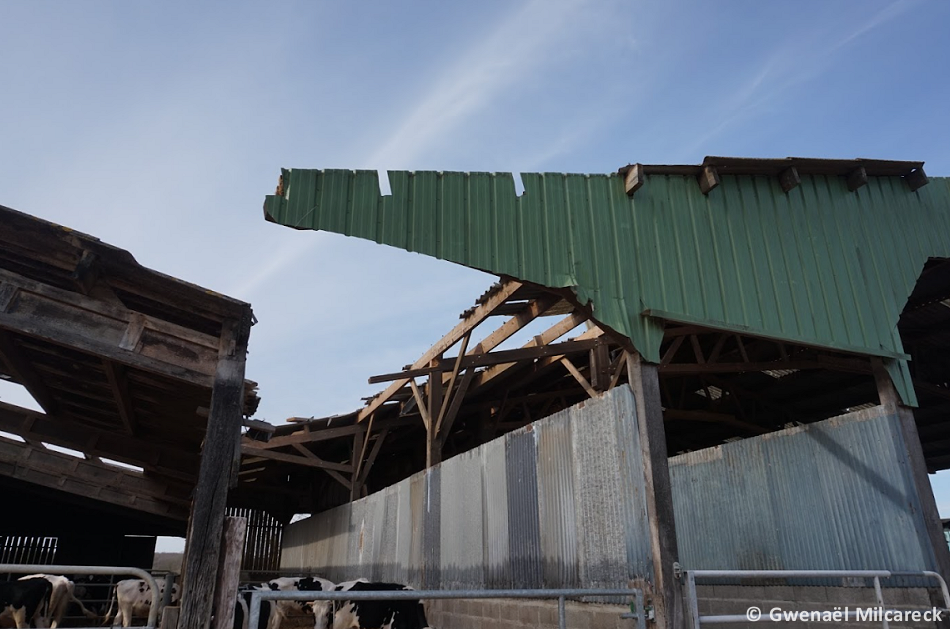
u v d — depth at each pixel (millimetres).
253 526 21234
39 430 9141
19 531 16516
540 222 6902
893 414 7367
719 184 7977
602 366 10719
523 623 7293
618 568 6113
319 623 9766
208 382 4848
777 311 7602
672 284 7203
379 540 12836
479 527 8766
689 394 15273
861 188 8898
